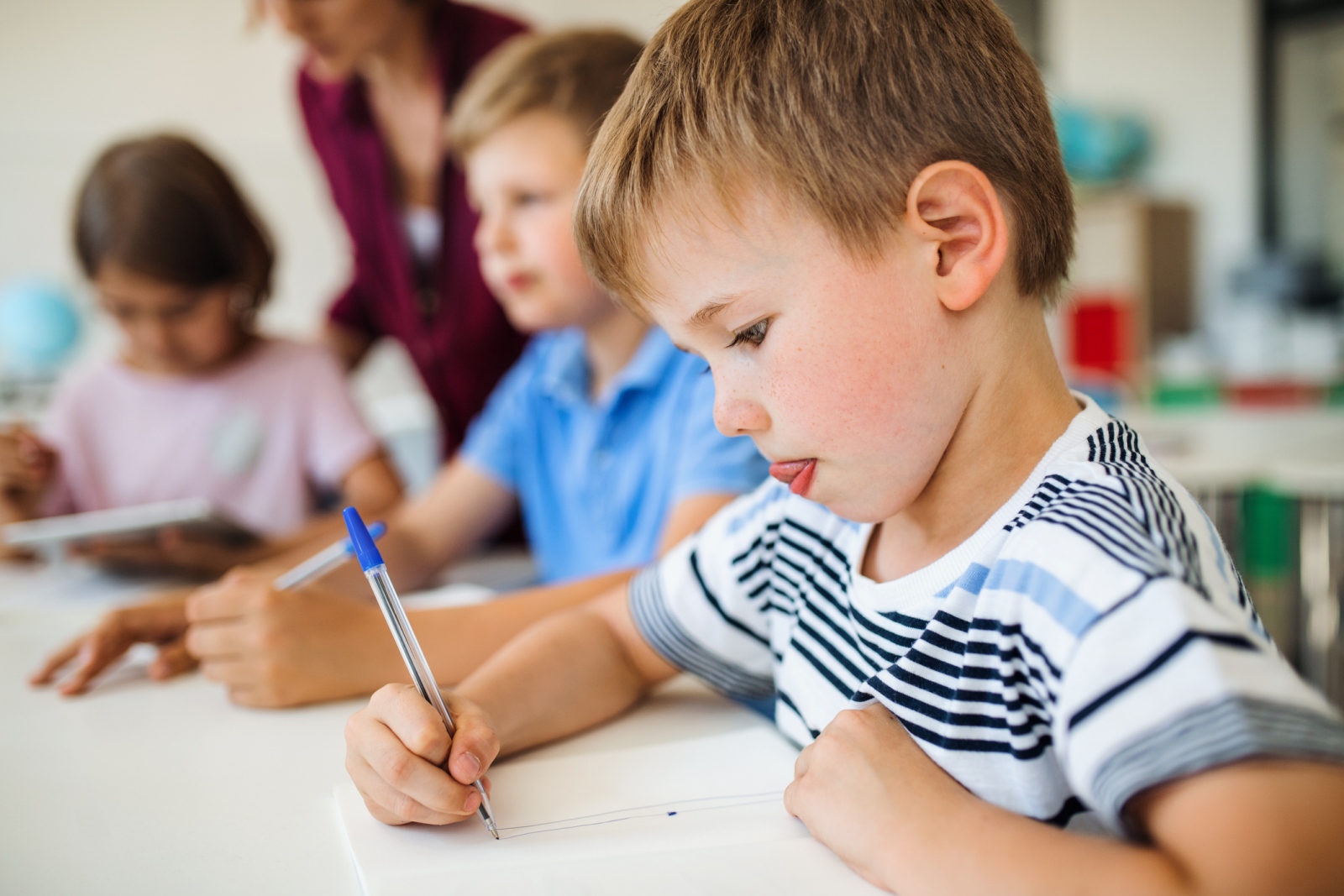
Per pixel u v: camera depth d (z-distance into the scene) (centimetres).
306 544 131
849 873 43
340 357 186
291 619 72
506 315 160
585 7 399
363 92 163
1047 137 50
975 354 47
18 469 141
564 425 118
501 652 66
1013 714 43
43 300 267
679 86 48
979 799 43
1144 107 371
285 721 68
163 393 159
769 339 46
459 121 109
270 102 335
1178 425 247
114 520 114
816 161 44
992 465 49
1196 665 35
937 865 39
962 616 47
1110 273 348
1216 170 359
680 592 67
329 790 56
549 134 102
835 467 47
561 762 58
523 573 130
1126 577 38
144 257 141
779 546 63
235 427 159
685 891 42
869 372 45
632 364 107
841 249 44
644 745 61
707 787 53
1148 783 35
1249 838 32
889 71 46
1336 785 33
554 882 43
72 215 144
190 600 75
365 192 169
